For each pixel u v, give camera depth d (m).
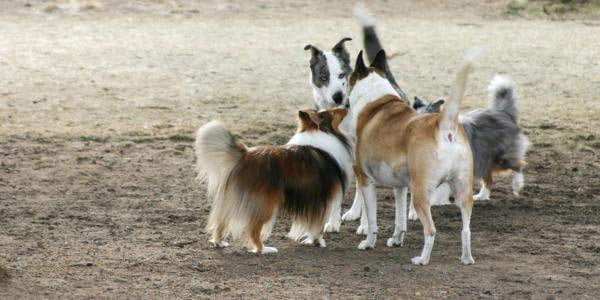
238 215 10.71
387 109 10.77
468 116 13.50
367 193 11.06
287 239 11.66
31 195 13.73
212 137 10.77
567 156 16.77
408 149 10.02
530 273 9.95
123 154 16.72
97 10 40.53
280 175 10.69
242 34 34.88
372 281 9.59
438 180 9.82
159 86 24.22
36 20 37.62
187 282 9.52
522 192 14.33
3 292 9.02
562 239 11.53
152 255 10.64
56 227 11.93
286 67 27.38
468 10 41.91
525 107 21.27
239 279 9.66
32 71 26.16
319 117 11.20
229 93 23.23
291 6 42.47
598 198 13.96
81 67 27.06
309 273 9.92
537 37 34.06
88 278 9.62
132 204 13.31
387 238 11.72
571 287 9.44
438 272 9.94
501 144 13.51
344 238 11.81
